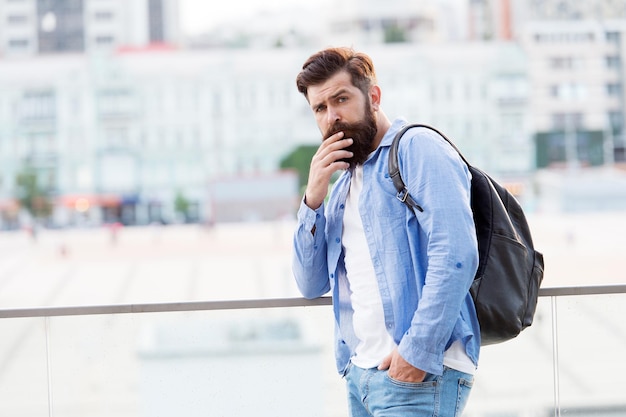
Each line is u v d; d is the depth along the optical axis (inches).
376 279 70.3
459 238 64.0
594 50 3440.0
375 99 73.9
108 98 3376.0
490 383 88.7
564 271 2171.5
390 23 3656.5
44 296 2110.0
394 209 69.2
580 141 3408.0
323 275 79.9
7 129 3331.7
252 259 2495.1
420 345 64.1
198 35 3703.3
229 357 86.2
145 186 3334.2
